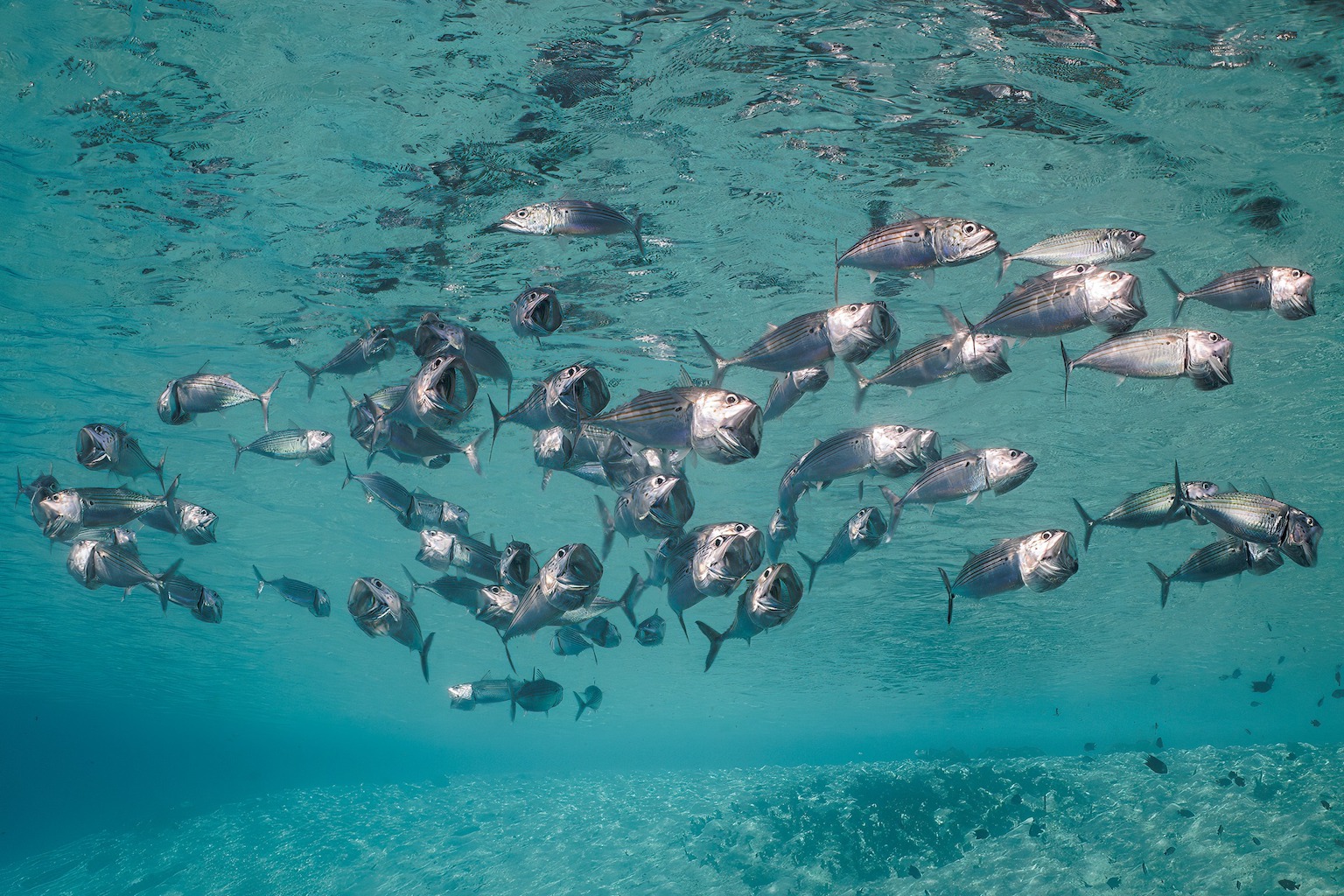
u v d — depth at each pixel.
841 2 6.65
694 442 3.30
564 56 7.25
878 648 33.38
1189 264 10.44
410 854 24.47
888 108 7.91
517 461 16.64
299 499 18.56
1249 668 43.62
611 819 26.47
